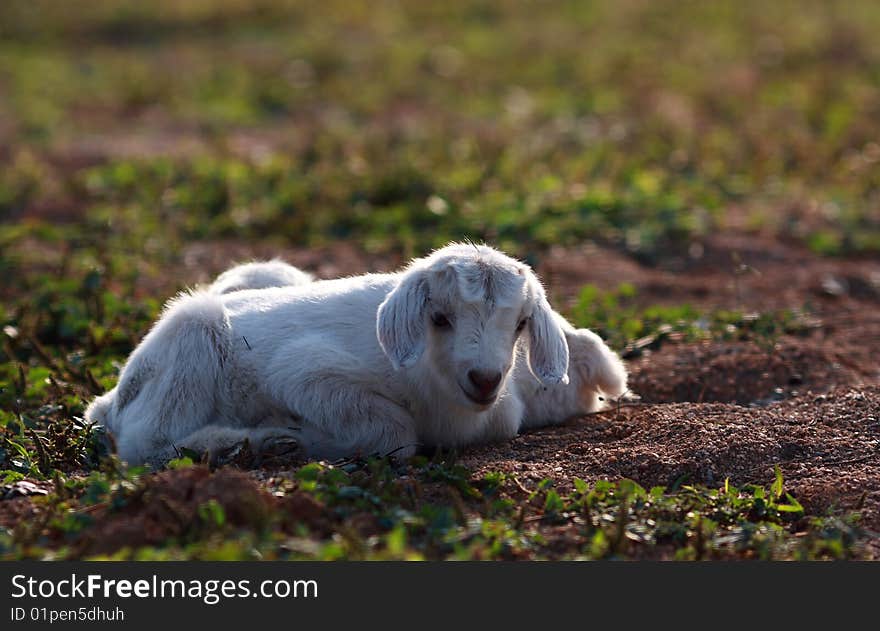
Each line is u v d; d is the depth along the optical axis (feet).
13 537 22.00
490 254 26.00
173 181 62.44
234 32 124.47
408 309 25.61
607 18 129.18
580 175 62.90
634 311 41.16
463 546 22.26
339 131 78.59
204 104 91.40
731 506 24.77
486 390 25.12
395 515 22.97
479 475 26.17
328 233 53.78
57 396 32.86
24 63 108.78
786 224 55.88
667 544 23.18
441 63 107.45
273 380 28.32
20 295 44.34
